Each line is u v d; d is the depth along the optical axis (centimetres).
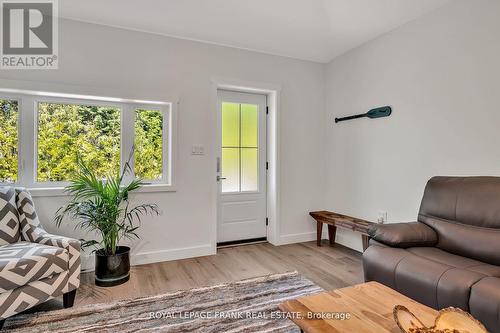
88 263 286
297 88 390
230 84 349
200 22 290
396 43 306
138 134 317
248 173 387
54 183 284
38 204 269
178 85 322
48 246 211
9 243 222
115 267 251
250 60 360
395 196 308
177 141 321
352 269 290
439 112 267
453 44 255
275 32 314
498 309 141
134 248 304
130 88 301
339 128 384
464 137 247
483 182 211
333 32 316
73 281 212
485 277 158
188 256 327
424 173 280
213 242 340
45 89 268
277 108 377
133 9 265
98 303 219
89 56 286
